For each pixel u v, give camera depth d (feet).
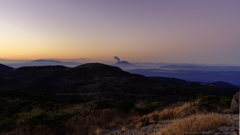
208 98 39.34
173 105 49.29
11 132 28.60
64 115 32.14
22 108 55.26
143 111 40.98
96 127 29.96
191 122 16.71
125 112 42.98
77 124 32.68
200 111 27.61
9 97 77.25
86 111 41.24
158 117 30.60
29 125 28.78
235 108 23.99
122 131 24.88
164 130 16.43
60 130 29.37
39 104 61.21
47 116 31.09
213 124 15.58
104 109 48.14
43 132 28.50
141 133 21.26
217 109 27.40
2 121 32.12
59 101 93.56
